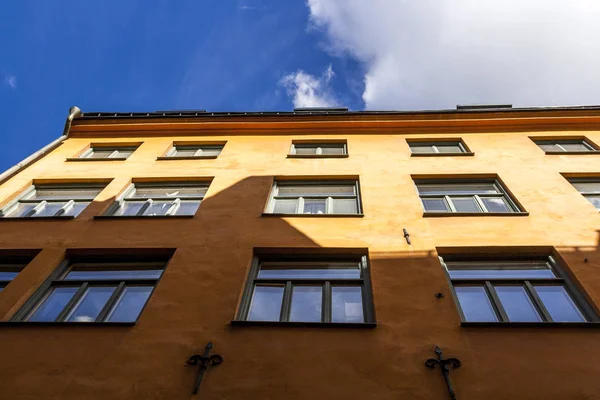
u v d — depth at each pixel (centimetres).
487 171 1169
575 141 1424
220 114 1594
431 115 1535
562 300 724
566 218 909
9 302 742
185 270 793
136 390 567
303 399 546
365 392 551
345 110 1770
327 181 1178
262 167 1248
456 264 824
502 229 883
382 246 840
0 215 1094
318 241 866
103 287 802
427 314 671
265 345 626
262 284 786
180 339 643
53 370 599
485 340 621
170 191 1188
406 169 1198
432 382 559
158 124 1598
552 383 553
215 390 561
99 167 1308
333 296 752
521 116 1520
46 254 864
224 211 995
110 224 963
